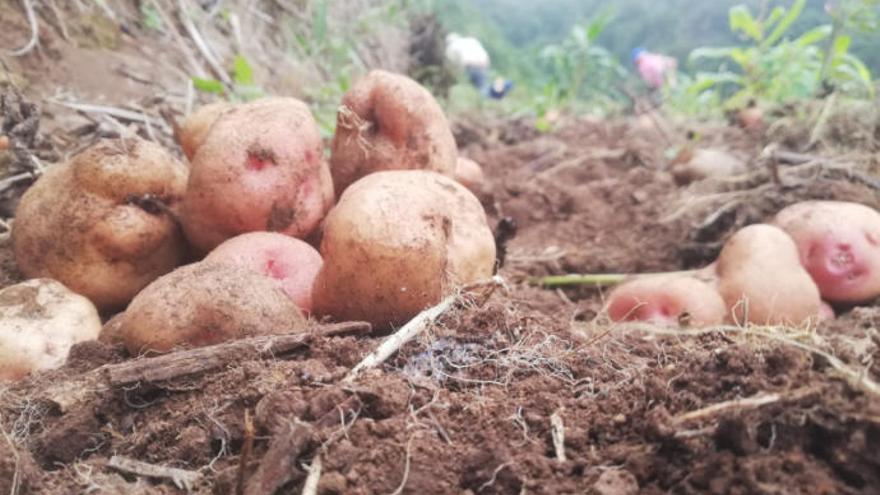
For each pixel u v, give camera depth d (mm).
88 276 316
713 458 188
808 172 487
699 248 461
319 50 843
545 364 249
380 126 347
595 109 1037
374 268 271
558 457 206
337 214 281
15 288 303
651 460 197
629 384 234
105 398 237
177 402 238
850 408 191
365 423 212
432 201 285
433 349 252
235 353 244
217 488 205
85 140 457
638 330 301
